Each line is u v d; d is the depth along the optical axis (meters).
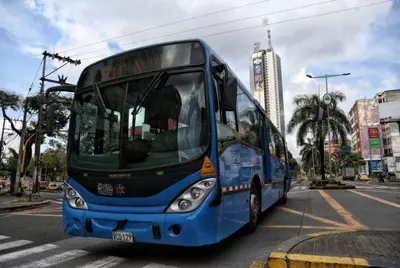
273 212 10.34
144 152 4.73
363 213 9.59
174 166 4.49
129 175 4.70
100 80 5.56
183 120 4.71
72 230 5.09
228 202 5.07
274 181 10.55
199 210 4.29
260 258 5.07
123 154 4.86
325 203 12.85
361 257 4.23
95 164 5.08
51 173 77.12
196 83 4.82
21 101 31.81
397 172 58.97
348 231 6.05
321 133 30.69
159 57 5.13
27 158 30.66
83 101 5.66
